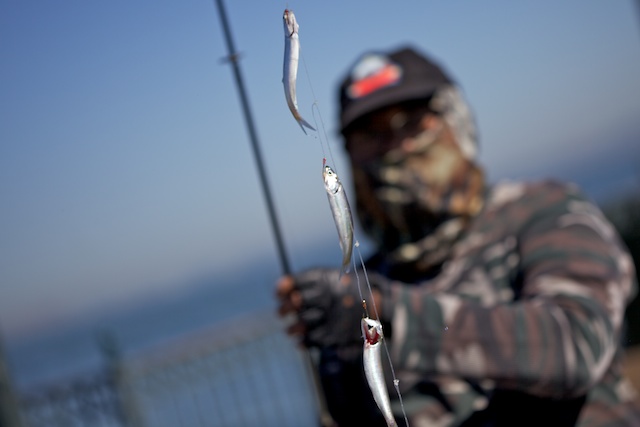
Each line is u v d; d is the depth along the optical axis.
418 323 1.74
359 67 2.21
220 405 7.31
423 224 2.11
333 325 1.78
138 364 7.34
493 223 2.05
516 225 2.02
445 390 1.90
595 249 1.90
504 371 1.72
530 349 1.71
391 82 2.14
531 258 1.95
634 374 4.94
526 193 2.05
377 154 2.14
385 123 2.12
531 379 1.72
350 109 2.16
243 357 7.30
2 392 3.95
